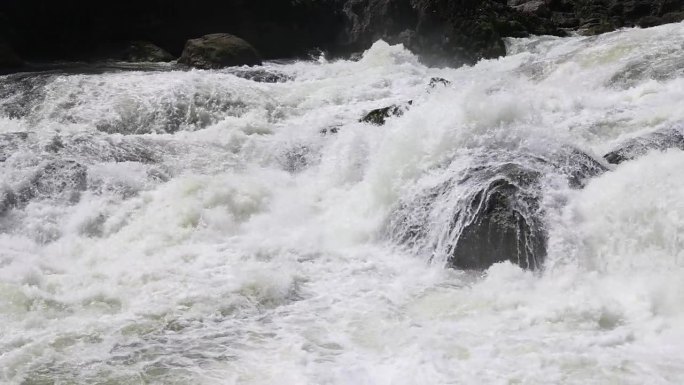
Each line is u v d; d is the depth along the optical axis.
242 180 10.94
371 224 9.47
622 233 7.81
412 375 5.83
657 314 6.73
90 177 10.55
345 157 11.25
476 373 5.81
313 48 26.89
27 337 6.65
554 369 5.82
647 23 27.81
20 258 8.80
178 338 6.71
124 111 14.91
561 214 8.23
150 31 25.23
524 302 7.22
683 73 12.68
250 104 15.60
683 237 7.38
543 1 29.55
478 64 19.89
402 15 25.23
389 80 17.75
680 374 5.69
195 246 9.16
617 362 5.90
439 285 7.88
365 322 6.97
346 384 5.77
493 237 8.25
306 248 9.06
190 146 12.49
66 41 24.36
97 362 6.24
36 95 15.65
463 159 9.47
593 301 6.95
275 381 5.88
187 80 16.33
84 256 9.04
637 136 10.16
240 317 7.18
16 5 23.59
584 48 15.97
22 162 10.69
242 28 25.77
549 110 12.17
